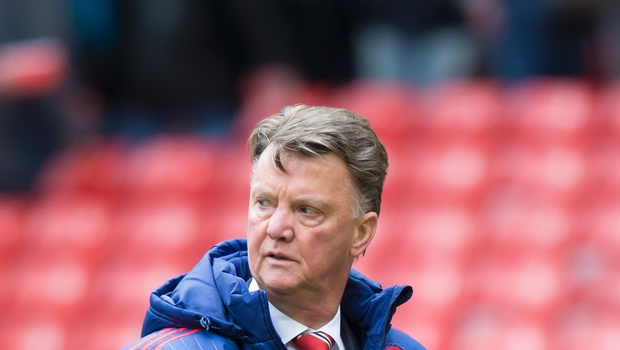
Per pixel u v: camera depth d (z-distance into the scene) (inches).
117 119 1217.4
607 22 1174.3
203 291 406.6
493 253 1011.9
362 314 441.7
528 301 963.3
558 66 1197.1
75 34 1178.0
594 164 1062.4
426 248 1029.2
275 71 1141.1
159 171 1181.7
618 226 1006.4
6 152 1200.8
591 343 920.3
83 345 1096.8
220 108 1170.0
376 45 1213.1
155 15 1148.5
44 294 1139.3
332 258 412.2
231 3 1124.5
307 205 405.7
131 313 1103.0
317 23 1160.2
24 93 1194.0
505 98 1149.7
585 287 962.1
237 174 1152.2
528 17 1188.5
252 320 395.9
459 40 1209.4
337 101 1168.2
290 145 405.1
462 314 969.5
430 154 1109.1
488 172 1080.8
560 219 1022.4
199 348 392.5
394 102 1162.0
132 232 1152.2
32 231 1186.6
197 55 1147.9
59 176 1210.0
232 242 445.1
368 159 414.3
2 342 1123.9
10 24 1184.2
